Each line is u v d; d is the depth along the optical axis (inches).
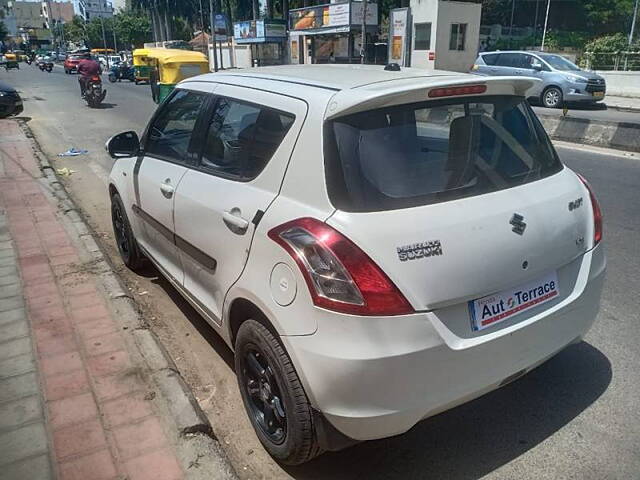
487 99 111.7
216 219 119.0
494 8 1936.5
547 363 141.7
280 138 107.6
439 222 93.4
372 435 92.2
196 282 136.8
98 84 779.4
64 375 131.4
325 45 1563.7
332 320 88.7
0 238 228.2
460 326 94.2
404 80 107.7
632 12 1699.1
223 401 131.8
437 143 102.4
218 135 130.2
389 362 87.3
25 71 2287.2
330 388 90.1
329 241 90.2
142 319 157.8
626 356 144.2
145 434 111.1
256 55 1945.1
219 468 102.3
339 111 97.0
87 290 177.2
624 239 229.8
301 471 109.2
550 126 490.3
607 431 117.0
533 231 102.0
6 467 103.3
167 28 3093.0
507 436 116.6
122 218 196.2
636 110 681.0
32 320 158.2
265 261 100.9
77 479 100.0
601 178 331.6
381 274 87.6
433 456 112.0
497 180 105.6
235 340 120.6
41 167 373.7
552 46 1428.4
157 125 166.1
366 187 93.8
